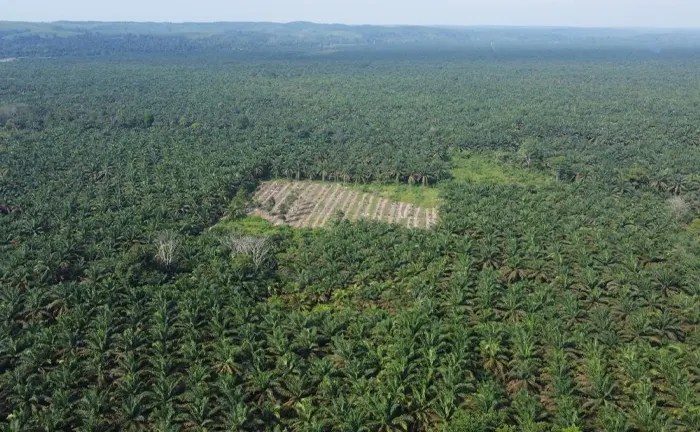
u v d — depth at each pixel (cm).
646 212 11394
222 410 5825
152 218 10975
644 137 18050
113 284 7919
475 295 7919
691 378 6256
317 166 15262
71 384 6106
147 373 6334
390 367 6178
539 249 9256
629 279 8250
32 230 10162
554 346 6594
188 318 7125
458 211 11494
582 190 12888
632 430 5500
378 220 12125
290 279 8881
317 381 6316
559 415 5544
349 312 7588
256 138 18150
